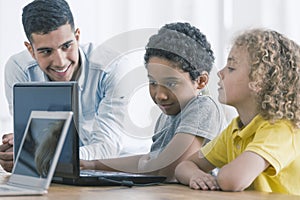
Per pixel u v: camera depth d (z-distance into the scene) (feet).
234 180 4.65
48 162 4.31
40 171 4.39
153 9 11.39
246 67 5.31
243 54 5.37
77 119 4.70
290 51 5.44
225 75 5.40
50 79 6.85
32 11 6.57
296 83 5.33
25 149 4.63
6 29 11.18
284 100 5.23
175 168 5.21
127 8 11.38
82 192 4.50
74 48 6.55
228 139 5.48
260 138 5.00
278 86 5.27
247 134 5.25
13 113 5.15
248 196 4.37
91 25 11.40
